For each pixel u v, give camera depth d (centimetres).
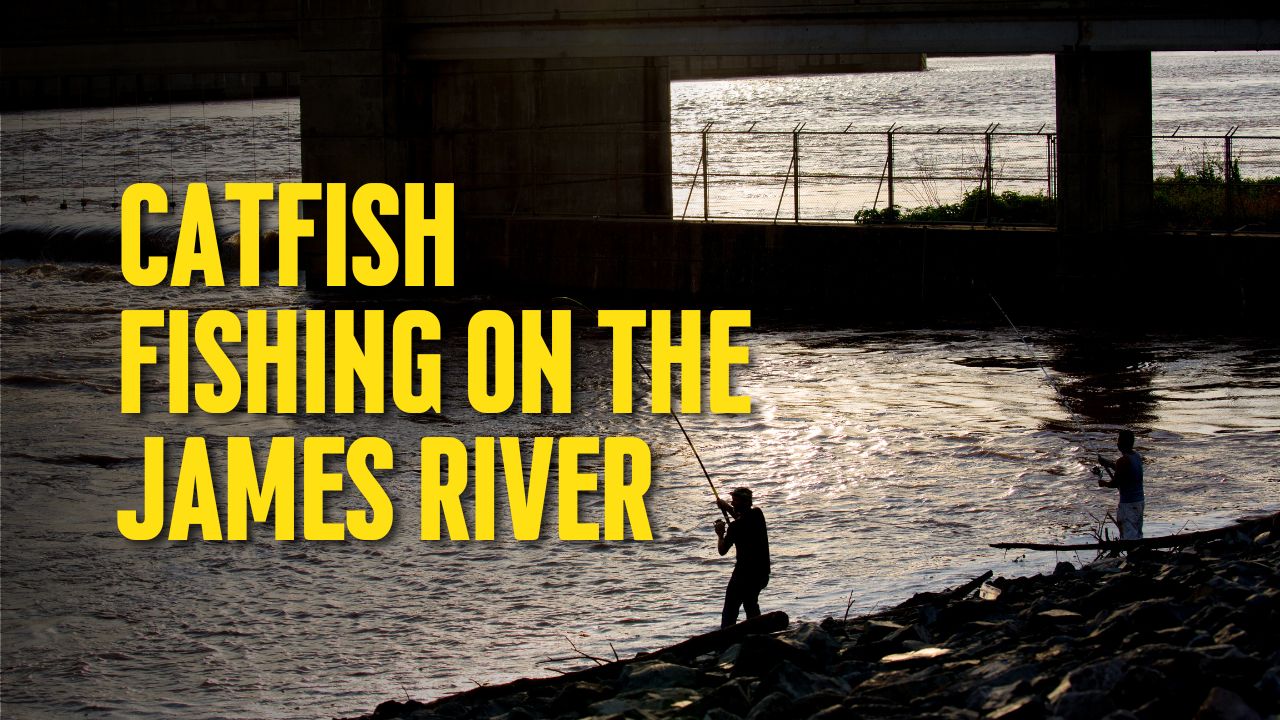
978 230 3600
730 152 10006
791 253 3862
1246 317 3259
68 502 2214
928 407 2667
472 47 4169
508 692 1258
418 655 1552
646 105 4894
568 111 4672
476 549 1928
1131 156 3475
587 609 1673
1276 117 10388
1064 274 3475
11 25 4847
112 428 2706
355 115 4247
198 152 10075
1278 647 1002
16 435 2647
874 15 3653
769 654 1141
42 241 5566
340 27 4219
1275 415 2467
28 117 13962
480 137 4453
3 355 3462
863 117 13750
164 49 4750
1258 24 3222
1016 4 3459
